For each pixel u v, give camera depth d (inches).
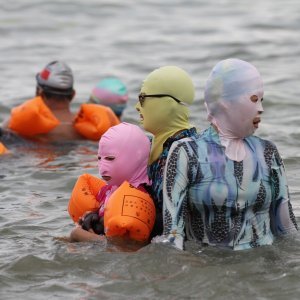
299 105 900.0
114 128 487.5
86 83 1080.2
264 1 1750.7
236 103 442.0
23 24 1533.0
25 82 1091.3
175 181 444.8
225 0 1776.6
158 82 481.7
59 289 437.4
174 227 445.4
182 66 1171.9
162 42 1352.1
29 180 665.0
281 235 465.7
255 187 448.1
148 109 483.5
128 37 1405.0
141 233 462.3
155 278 436.5
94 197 501.4
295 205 569.0
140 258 451.2
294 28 1435.8
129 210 461.4
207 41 1341.0
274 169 455.2
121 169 479.8
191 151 446.0
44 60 1239.5
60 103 798.5
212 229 451.5
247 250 452.4
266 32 1406.3
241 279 432.1
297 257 450.6
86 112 790.5
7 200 612.4
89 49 1316.4
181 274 436.1
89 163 715.4
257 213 455.5
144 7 1706.4
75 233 486.9
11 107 945.5
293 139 759.1
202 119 844.6
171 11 1662.2
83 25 1529.3
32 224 552.7
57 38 1413.6
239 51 1248.2
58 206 596.1
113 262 456.1
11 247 504.7
